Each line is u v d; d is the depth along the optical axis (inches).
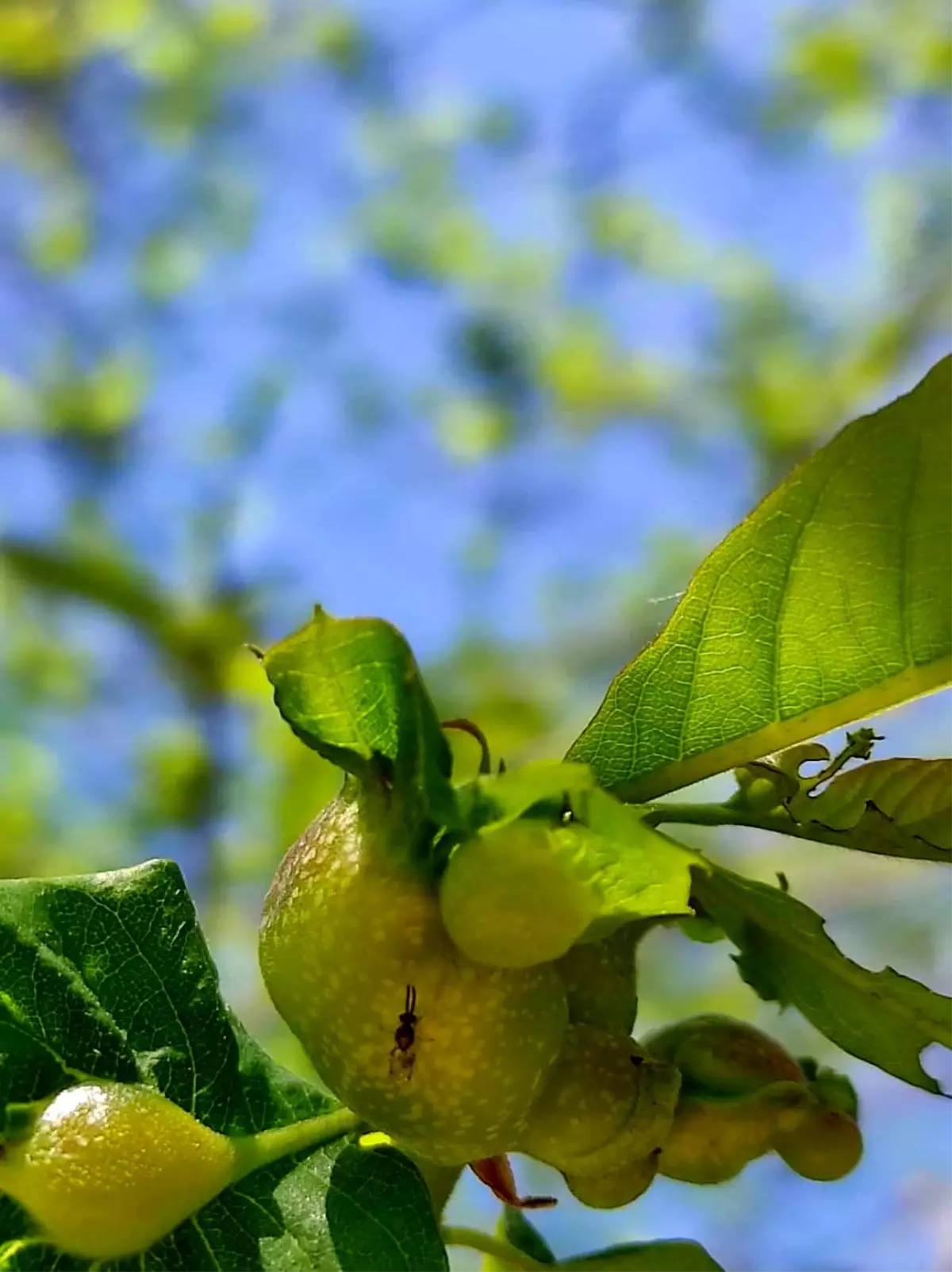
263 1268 4.5
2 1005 4.6
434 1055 4.4
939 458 4.5
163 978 4.7
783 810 4.7
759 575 4.6
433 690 19.6
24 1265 4.5
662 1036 4.8
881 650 4.6
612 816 4.2
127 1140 4.5
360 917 4.4
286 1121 4.7
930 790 4.6
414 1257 4.6
